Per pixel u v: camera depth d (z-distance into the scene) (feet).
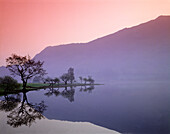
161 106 65.77
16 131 33.71
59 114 53.42
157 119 45.16
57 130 34.50
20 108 64.80
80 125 39.50
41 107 68.33
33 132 33.35
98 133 32.73
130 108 63.16
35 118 47.09
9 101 86.84
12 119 45.42
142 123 41.16
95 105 73.15
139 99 90.22
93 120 44.83
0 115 50.78
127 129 35.86
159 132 34.01
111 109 62.34
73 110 61.36
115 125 39.63
